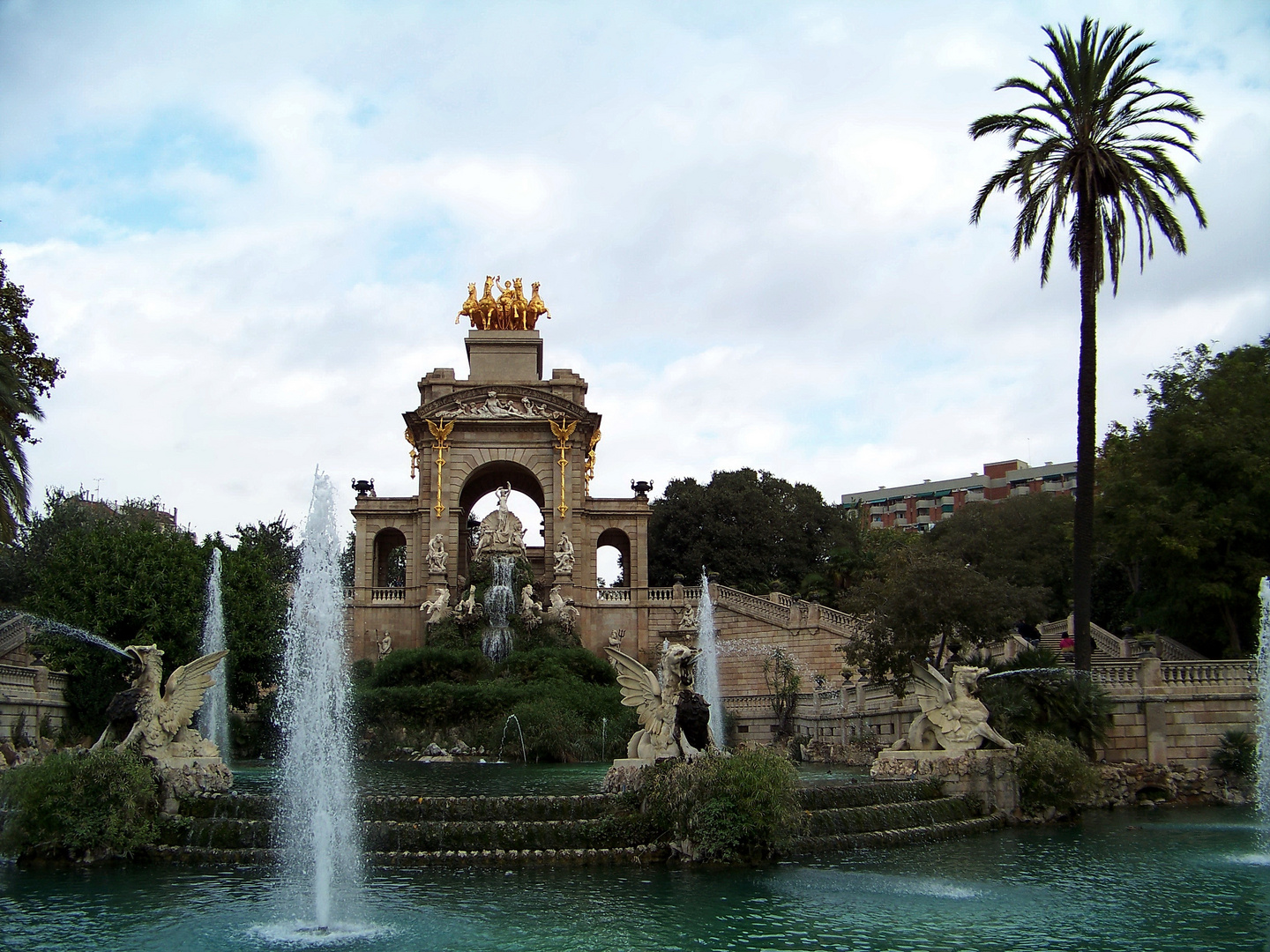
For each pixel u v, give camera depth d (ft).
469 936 69.31
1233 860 94.17
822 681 209.56
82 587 176.14
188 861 89.61
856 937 69.97
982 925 73.00
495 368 296.30
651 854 90.68
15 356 160.86
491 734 193.57
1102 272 142.10
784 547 348.38
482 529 268.21
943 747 118.42
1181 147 138.62
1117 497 174.29
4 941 68.28
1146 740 135.23
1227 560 165.68
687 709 98.63
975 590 160.35
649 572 349.61
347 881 83.56
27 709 155.12
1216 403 173.78
